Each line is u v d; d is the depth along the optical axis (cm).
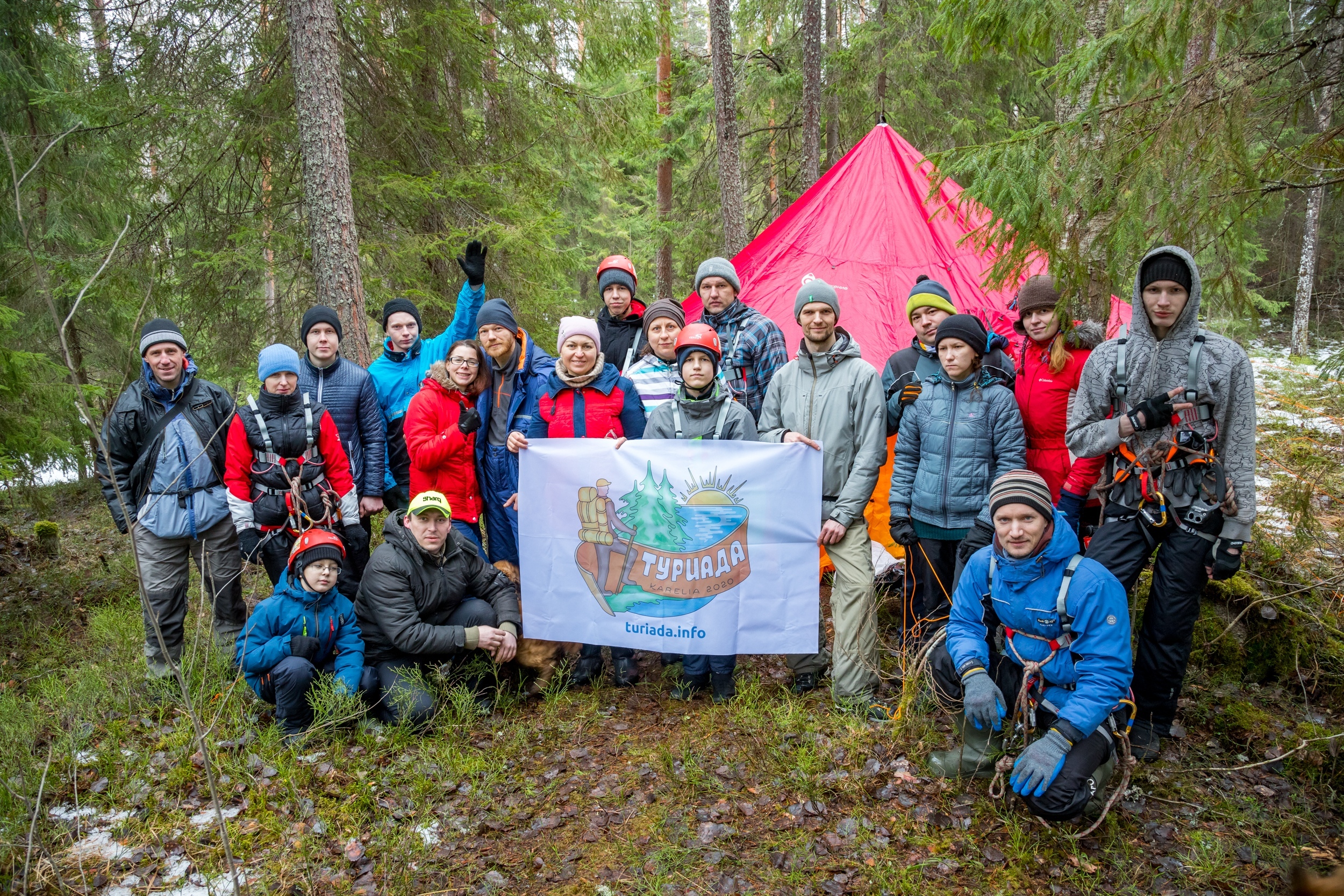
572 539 417
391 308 510
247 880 290
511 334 425
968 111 1426
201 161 772
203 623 467
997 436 374
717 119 1005
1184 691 400
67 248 948
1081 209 380
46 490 844
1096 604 299
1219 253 367
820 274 639
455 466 430
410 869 294
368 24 794
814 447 394
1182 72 397
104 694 420
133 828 322
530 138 935
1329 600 445
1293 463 656
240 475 411
